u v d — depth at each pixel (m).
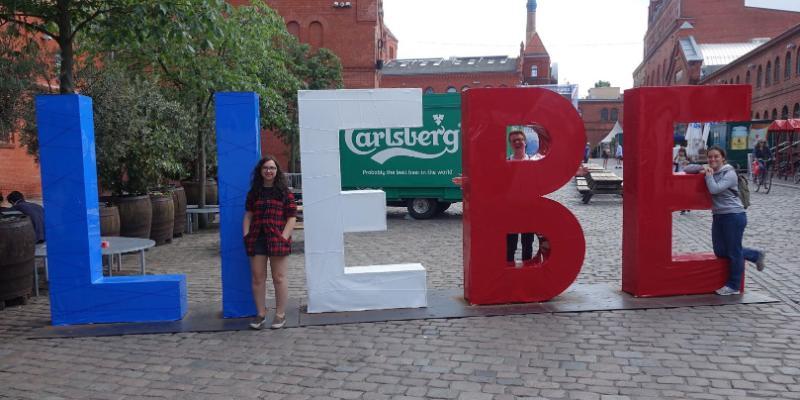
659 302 6.51
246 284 6.31
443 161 14.77
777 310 6.18
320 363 5.00
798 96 29.92
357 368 4.87
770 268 8.14
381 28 37.78
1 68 7.60
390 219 15.39
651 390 4.31
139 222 10.49
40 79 9.73
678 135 37.09
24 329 6.14
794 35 30.45
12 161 15.85
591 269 8.51
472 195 6.44
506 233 6.51
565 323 5.90
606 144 65.88
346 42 31.39
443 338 5.55
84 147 6.17
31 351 5.46
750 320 5.86
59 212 6.18
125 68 11.52
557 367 4.79
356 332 5.79
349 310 6.45
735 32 57.84
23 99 8.08
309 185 6.31
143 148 10.66
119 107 9.91
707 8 58.31
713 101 6.60
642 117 6.57
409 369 4.82
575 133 6.44
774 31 57.25
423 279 6.49
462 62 58.56
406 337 5.61
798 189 21.31
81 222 6.19
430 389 4.42
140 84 11.18
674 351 5.07
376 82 32.84
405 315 6.24
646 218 6.65
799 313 6.07
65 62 8.16
